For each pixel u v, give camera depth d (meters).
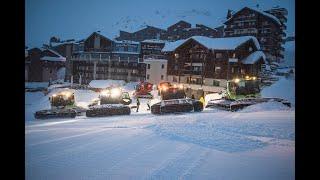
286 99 13.92
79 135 8.11
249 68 18.19
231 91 13.41
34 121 11.47
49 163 6.11
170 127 8.55
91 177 5.30
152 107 12.07
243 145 6.65
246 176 5.14
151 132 8.15
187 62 19.91
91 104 14.95
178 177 5.14
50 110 12.62
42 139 7.78
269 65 19.08
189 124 8.91
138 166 5.64
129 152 6.43
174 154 6.24
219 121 9.23
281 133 7.54
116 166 5.69
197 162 5.76
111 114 12.09
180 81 19.95
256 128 8.10
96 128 9.05
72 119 11.83
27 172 6.05
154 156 6.15
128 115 12.12
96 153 6.46
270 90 15.46
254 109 11.48
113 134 8.07
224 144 6.78
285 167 5.55
